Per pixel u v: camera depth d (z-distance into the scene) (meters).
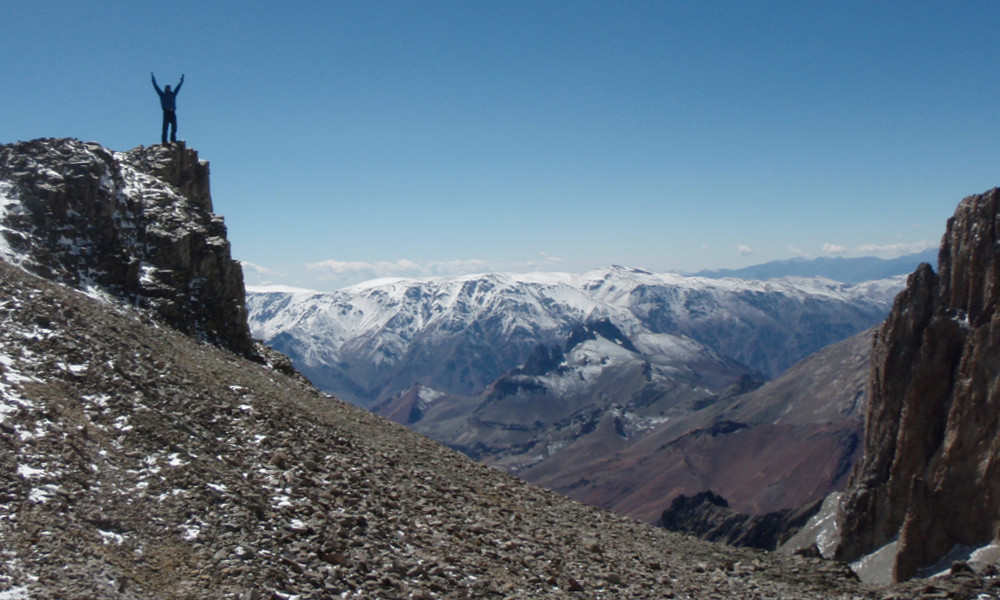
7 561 16.73
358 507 25.92
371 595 19.70
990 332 67.31
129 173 60.66
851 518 79.50
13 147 53.41
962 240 78.31
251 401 34.84
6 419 22.45
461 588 21.75
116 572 17.73
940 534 62.62
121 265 51.28
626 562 29.42
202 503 21.66
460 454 46.88
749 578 30.34
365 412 53.25
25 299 33.66
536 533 30.41
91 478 21.42
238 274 59.94
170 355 38.38
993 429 63.75
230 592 17.95
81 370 28.69
